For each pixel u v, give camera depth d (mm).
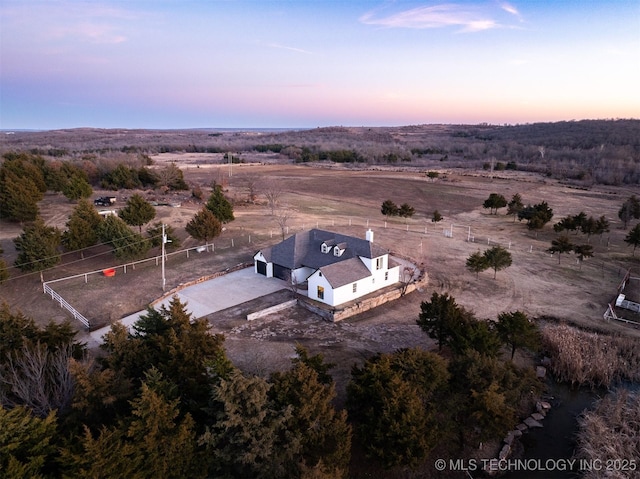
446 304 28219
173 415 17109
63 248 49844
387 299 39188
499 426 20875
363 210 78125
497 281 44219
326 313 35281
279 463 16812
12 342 23359
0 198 58438
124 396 19062
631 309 38219
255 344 30781
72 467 14969
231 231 61156
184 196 84875
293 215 72062
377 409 19953
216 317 35062
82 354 25406
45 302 36875
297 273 42406
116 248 44500
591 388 28297
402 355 22422
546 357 31219
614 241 60188
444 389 21672
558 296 40781
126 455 15445
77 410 18422
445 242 57688
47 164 88062
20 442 15352
